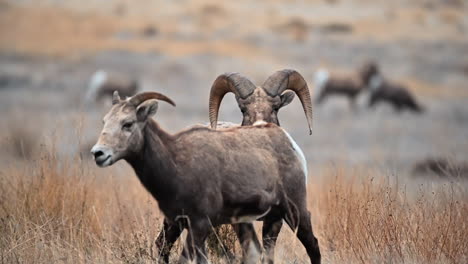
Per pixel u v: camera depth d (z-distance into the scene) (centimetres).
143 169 2919
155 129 2941
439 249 3303
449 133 12219
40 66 16412
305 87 3828
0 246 3350
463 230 3347
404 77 18562
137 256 3238
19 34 19912
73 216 3700
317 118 13388
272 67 17425
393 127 12562
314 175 6325
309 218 3186
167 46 18012
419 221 3447
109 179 4500
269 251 3212
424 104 15650
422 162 8100
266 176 3042
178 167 2903
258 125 3206
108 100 14212
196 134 2992
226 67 16675
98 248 3347
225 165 2959
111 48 17750
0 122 11350
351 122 12975
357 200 3650
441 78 18638
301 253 3559
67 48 18012
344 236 3503
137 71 16262
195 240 2884
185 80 15600
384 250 3297
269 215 3191
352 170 4603
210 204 2905
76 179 3966
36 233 3397
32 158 4319
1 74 15062
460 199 3722
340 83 15612
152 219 3725
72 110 12925
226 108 12669
